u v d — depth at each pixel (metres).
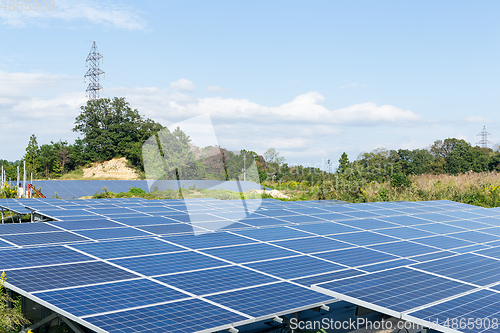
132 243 14.22
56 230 15.98
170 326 7.59
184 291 9.63
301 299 9.52
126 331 7.25
